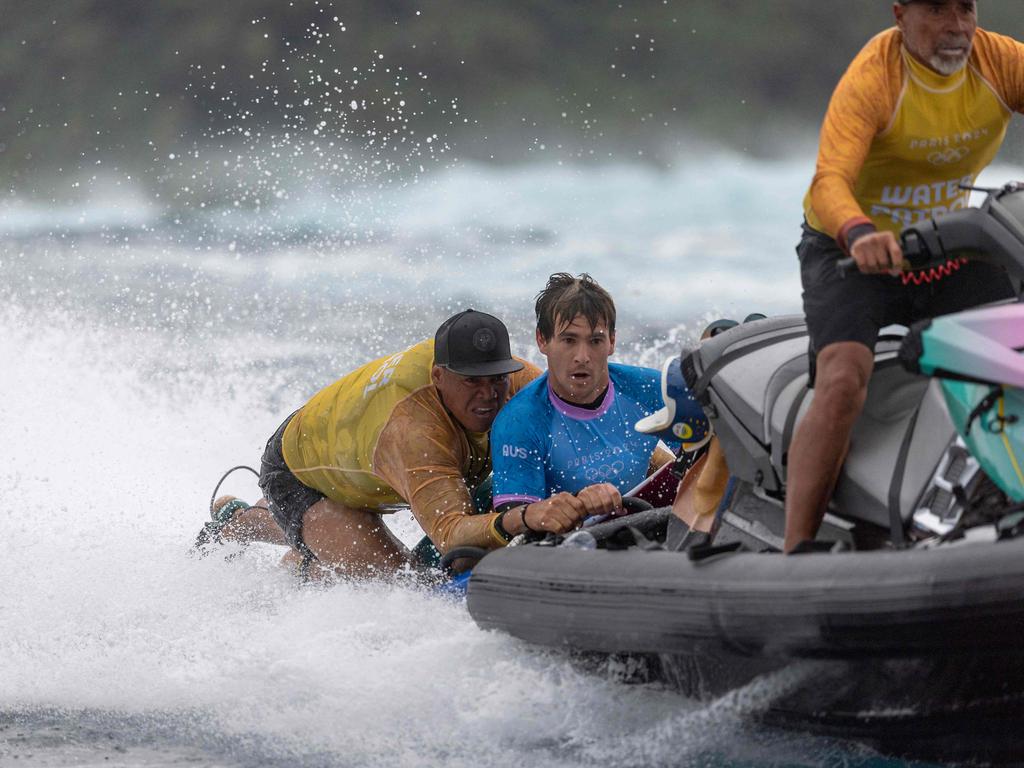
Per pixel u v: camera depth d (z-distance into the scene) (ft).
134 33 491.72
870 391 45.85
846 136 44.42
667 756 47.03
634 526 56.65
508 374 65.77
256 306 174.40
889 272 42.32
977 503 41.60
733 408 50.06
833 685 42.09
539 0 512.63
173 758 49.24
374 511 71.31
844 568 39.47
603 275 209.05
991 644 36.94
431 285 194.49
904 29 44.98
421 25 495.82
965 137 45.91
